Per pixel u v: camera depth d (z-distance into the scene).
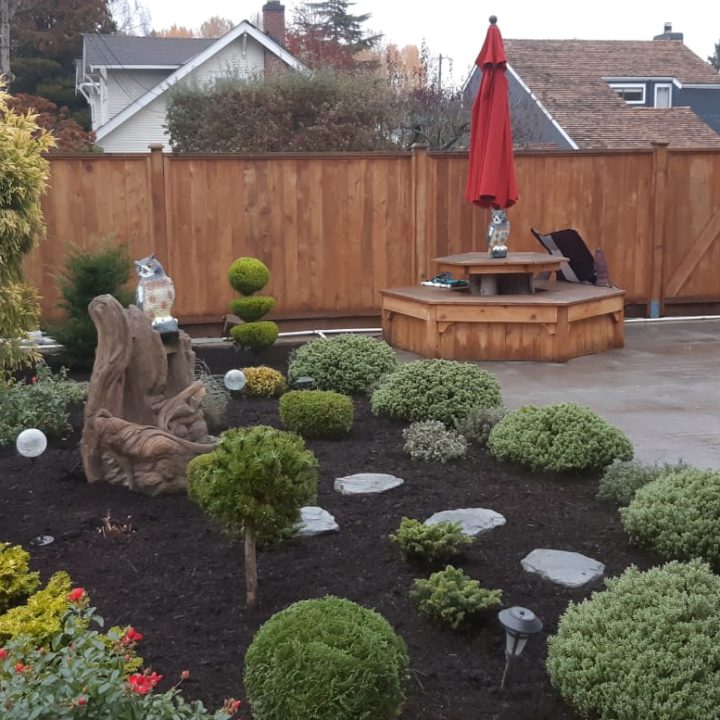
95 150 20.91
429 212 11.09
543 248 11.45
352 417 6.32
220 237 10.66
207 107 16.86
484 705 3.00
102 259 8.34
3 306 6.67
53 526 4.51
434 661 3.28
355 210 10.98
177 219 10.49
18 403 6.11
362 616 2.98
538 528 4.53
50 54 31.31
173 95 17.44
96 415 5.07
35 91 30.66
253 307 9.06
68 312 8.56
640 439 6.20
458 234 11.25
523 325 9.12
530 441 5.42
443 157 11.05
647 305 11.85
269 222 10.77
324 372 7.49
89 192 10.16
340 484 5.13
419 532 4.07
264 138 16.38
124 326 5.18
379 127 17.34
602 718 2.81
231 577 3.94
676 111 25.06
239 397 7.36
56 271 9.96
